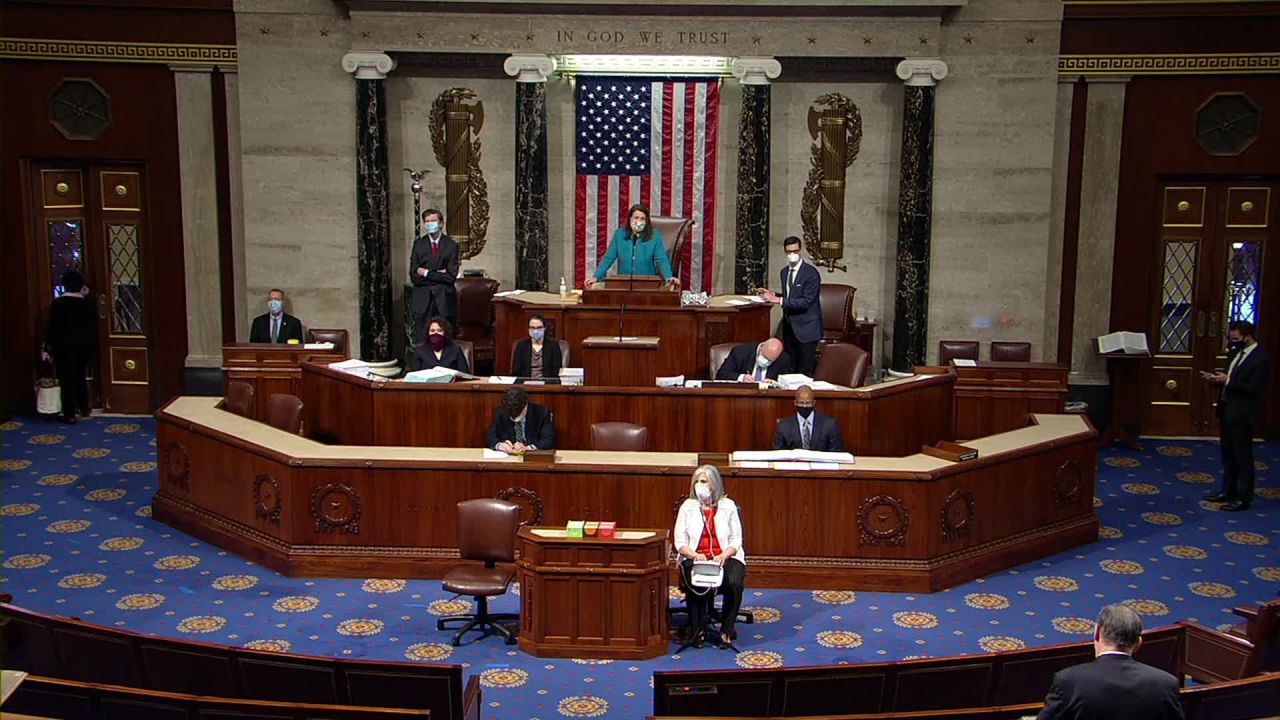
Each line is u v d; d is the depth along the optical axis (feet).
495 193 47.32
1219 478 41.45
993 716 18.53
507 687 25.07
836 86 46.60
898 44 44.42
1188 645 24.94
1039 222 45.62
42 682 19.04
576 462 30.58
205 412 35.70
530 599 26.71
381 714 18.11
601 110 46.50
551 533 26.73
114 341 47.93
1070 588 31.09
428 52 44.83
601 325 40.68
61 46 45.44
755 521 30.48
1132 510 37.81
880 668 20.51
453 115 46.73
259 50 45.24
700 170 46.78
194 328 47.19
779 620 28.76
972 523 31.48
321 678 20.62
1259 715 19.71
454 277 43.55
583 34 44.60
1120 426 45.73
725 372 37.11
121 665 21.70
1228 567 32.83
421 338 43.27
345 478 30.86
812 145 46.91
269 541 31.86
